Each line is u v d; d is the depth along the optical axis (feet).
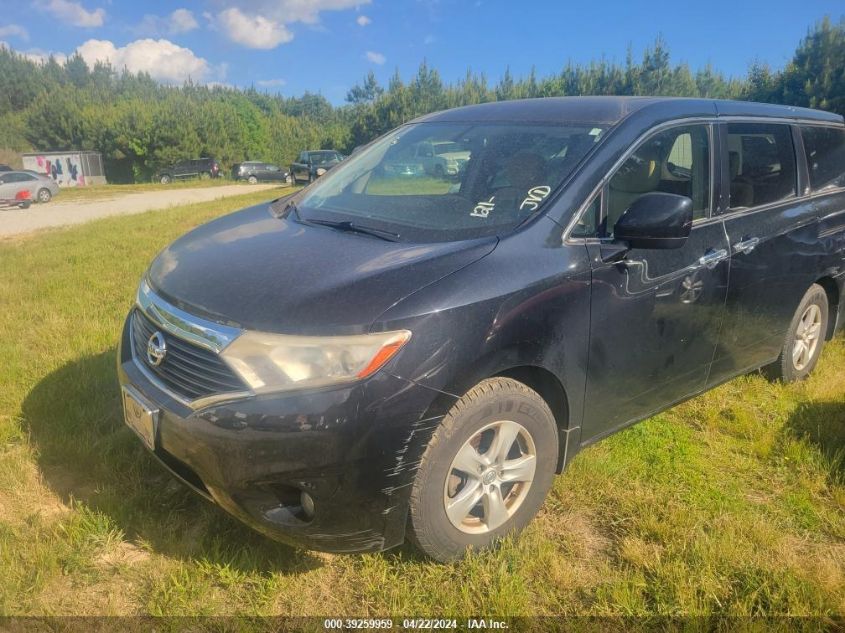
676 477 11.03
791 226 12.90
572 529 9.75
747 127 12.54
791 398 14.11
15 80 337.93
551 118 11.05
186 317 8.08
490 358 8.00
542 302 8.50
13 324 17.33
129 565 8.58
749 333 12.51
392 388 7.36
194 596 8.09
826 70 119.14
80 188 122.52
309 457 7.23
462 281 8.01
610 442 11.96
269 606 8.00
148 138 188.55
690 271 10.56
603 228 9.59
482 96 190.80
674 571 8.67
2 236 42.32
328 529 7.66
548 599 8.34
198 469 7.72
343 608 8.12
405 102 184.03
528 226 9.03
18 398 12.75
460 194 10.09
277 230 10.21
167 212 49.39
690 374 11.41
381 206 10.48
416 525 8.06
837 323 15.74
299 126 243.40
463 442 8.14
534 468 9.12
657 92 158.61
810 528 9.96
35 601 7.84
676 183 10.85
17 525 9.17
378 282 7.86
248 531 9.19
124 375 9.01
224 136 200.44
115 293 21.02
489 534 8.92
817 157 14.35
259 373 7.32
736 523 9.74
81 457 10.70
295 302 7.64
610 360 9.63
